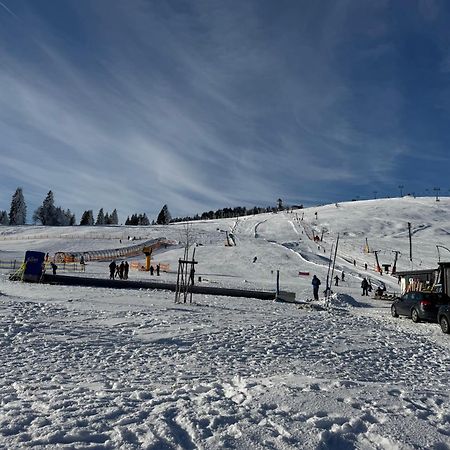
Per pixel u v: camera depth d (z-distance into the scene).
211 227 120.56
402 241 95.25
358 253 78.62
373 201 179.25
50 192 134.00
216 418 4.14
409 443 3.71
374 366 8.73
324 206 175.00
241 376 6.85
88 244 78.88
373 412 4.46
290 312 18.94
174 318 13.51
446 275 26.34
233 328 12.42
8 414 4.41
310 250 80.31
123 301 18.02
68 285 26.66
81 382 6.15
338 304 26.67
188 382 6.21
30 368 6.97
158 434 3.80
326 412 4.43
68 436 3.73
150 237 88.62
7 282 27.56
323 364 8.52
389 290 46.03
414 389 5.98
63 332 10.29
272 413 4.37
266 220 133.00
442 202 166.62
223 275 52.16
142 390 5.61
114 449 3.54
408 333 14.98
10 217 127.31
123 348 9.00
